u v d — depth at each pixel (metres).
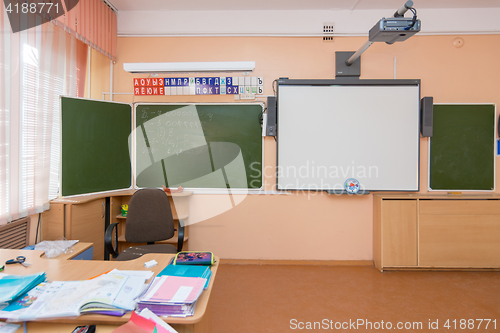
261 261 3.21
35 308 1.04
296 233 3.21
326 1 2.98
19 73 2.06
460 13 3.11
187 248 3.20
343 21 3.16
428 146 3.18
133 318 1.03
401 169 3.16
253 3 3.02
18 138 2.07
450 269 2.99
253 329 1.96
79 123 2.70
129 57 3.20
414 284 2.67
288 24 3.16
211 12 3.17
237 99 3.20
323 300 2.36
